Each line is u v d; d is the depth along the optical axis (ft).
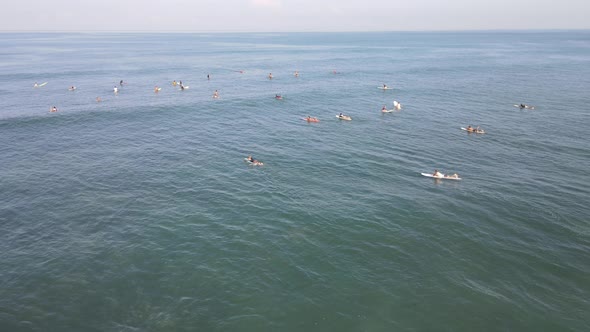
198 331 66.49
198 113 224.33
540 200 115.24
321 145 168.04
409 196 118.42
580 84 320.70
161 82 340.18
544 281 80.43
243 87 316.19
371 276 81.46
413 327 68.28
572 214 106.83
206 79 362.33
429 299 75.05
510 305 73.61
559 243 93.56
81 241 93.04
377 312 71.56
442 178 131.95
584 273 82.79
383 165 144.46
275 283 78.84
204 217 104.78
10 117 202.08
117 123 200.34
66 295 74.59
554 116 214.90
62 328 66.69
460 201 114.93
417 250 90.74
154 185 125.29
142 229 98.58
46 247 90.38
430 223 102.47
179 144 168.14
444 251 90.48
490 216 106.22
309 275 81.51
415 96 279.90
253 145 167.22
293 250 90.07
